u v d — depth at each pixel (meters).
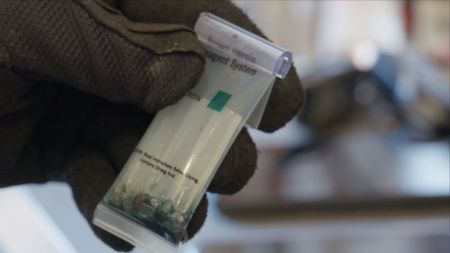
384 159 0.70
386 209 0.63
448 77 0.82
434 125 0.75
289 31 0.97
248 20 0.40
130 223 0.37
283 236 0.61
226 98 0.37
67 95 0.42
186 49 0.36
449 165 0.68
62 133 0.42
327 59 0.89
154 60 0.36
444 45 0.89
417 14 0.93
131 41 0.36
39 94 0.40
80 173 0.40
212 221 0.62
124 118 0.40
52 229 0.55
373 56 0.84
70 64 0.37
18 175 0.42
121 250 0.39
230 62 0.38
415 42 0.91
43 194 0.58
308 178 0.66
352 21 0.98
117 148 0.40
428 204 0.62
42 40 0.37
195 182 0.36
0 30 0.37
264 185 0.65
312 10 0.97
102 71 0.37
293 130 0.76
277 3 0.96
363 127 0.76
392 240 0.61
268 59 0.37
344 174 0.67
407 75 0.82
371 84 0.80
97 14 0.37
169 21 0.40
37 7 0.37
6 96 0.38
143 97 0.37
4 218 0.55
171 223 0.36
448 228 0.61
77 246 0.53
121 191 0.37
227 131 0.37
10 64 0.37
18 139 0.41
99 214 0.37
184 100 0.38
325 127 0.75
